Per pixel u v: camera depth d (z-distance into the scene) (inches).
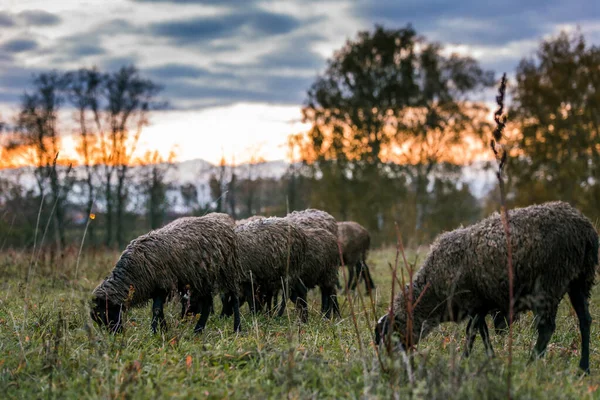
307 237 362.6
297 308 338.6
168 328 280.5
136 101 1332.4
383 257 709.9
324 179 1470.2
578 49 1231.5
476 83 1584.6
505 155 185.0
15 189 795.4
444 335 257.9
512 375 195.3
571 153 1229.7
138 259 278.1
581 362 212.8
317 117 1592.0
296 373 194.9
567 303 345.1
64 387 191.3
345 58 1566.2
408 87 1544.0
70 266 510.0
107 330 269.6
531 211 220.7
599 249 233.5
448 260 236.1
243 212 1234.0
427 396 171.0
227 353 224.8
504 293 224.2
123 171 1250.6
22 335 241.0
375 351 201.6
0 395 187.5
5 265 508.1
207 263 288.5
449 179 1592.0
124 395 177.3
